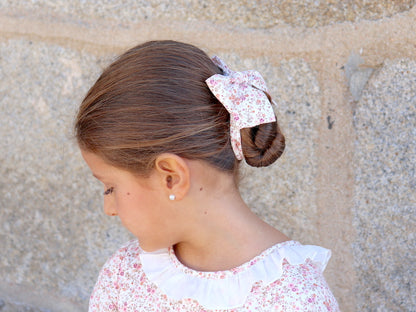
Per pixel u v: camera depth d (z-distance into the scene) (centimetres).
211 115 85
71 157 150
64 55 145
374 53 119
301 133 129
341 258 129
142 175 85
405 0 114
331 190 128
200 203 87
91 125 84
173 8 133
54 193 155
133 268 98
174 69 84
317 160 128
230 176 89
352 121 123
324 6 121
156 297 94
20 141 155
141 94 82
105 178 88
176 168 82
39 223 159
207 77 86
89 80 144
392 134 119
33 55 148
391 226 122
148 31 137
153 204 87
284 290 86
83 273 158
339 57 122
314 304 85
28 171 156
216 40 132
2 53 151
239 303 85
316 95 126
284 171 132
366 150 123
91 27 141
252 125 85
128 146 83
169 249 95
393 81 118
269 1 125
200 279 90
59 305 162
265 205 135
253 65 130
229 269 89
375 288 127
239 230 90
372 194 123
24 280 165
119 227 150
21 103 153
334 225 129
